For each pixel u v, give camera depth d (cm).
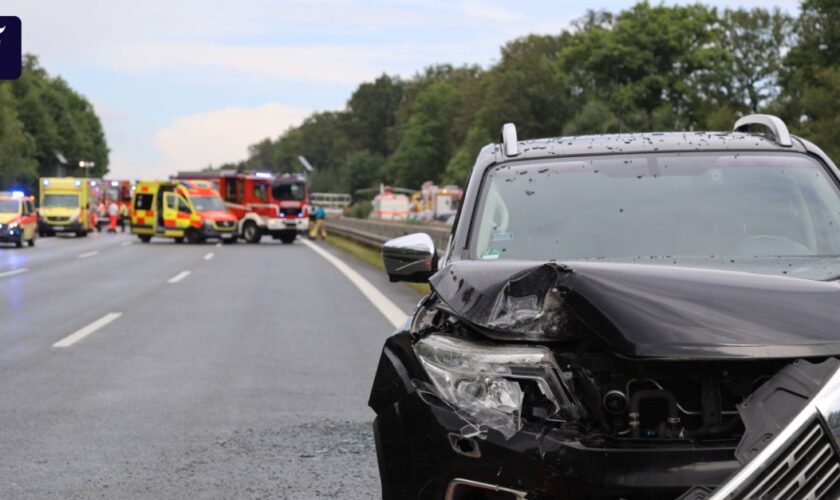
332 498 558
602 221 447
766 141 502
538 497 310
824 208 450
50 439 699
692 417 318
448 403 334
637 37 10444
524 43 13488
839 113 7294
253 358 1070
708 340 306
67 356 1086
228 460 640
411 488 341
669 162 484
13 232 4031
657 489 296
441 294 360
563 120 11300
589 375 323
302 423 747
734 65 10188
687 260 406
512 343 333
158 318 1461
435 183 17800
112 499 558
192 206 4731
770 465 284
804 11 8481
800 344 302
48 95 17288
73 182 5653
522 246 439
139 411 791
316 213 5484
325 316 1478
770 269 379
